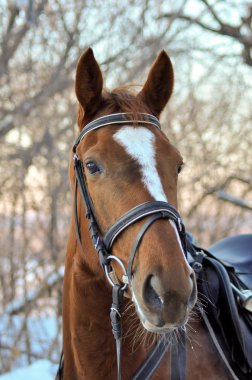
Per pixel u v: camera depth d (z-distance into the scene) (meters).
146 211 1.72
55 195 5.71
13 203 5.79
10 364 5.24
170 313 1.58
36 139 6.02
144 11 6.14
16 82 6.02
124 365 1.99
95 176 1.85
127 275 1.76
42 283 5.56
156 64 2.13
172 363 2.00
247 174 7.47
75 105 5.79
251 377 2.17
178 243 1.68
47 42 6.04
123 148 1.83
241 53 8.24
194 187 6.85
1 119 5.96
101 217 1.87
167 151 1.87
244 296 2.27
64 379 2.20
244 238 3.06
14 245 5.72
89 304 1.99
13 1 5.93
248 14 8.78
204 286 2.16
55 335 5.50
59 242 5.73
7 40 5.90
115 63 5.99
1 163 5.91
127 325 1.98
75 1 5.97
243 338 2.10
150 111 2.06
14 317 5.77
